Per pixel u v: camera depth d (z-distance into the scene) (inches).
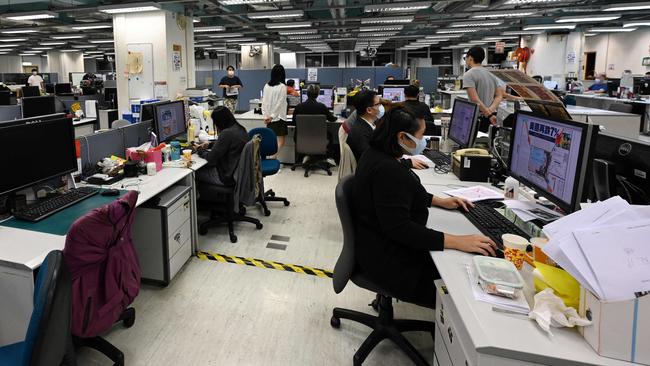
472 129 108.4
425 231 60.1
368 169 65.6
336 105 250.8
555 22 400.2
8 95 273.9
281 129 226.2
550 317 40.2
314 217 156.2
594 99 322.0
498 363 38.2
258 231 141.6
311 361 77.4
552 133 63.2
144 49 282.5
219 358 77.8
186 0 263.6
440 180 99.4
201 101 223.3
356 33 492.1
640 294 34.9
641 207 41.6
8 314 61.1
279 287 103.9
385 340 83.4
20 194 78.3
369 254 66.4
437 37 540.7
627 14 367.2
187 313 92.0
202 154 135.2
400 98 254.4
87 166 102.8
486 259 51.6
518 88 89.8
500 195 82.7
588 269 37.6
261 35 501.7
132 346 80.7
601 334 36.2
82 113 246.1
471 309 43.6
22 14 303.7
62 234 68.2
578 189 55.3
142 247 100.5
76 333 63.5
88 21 391.5
